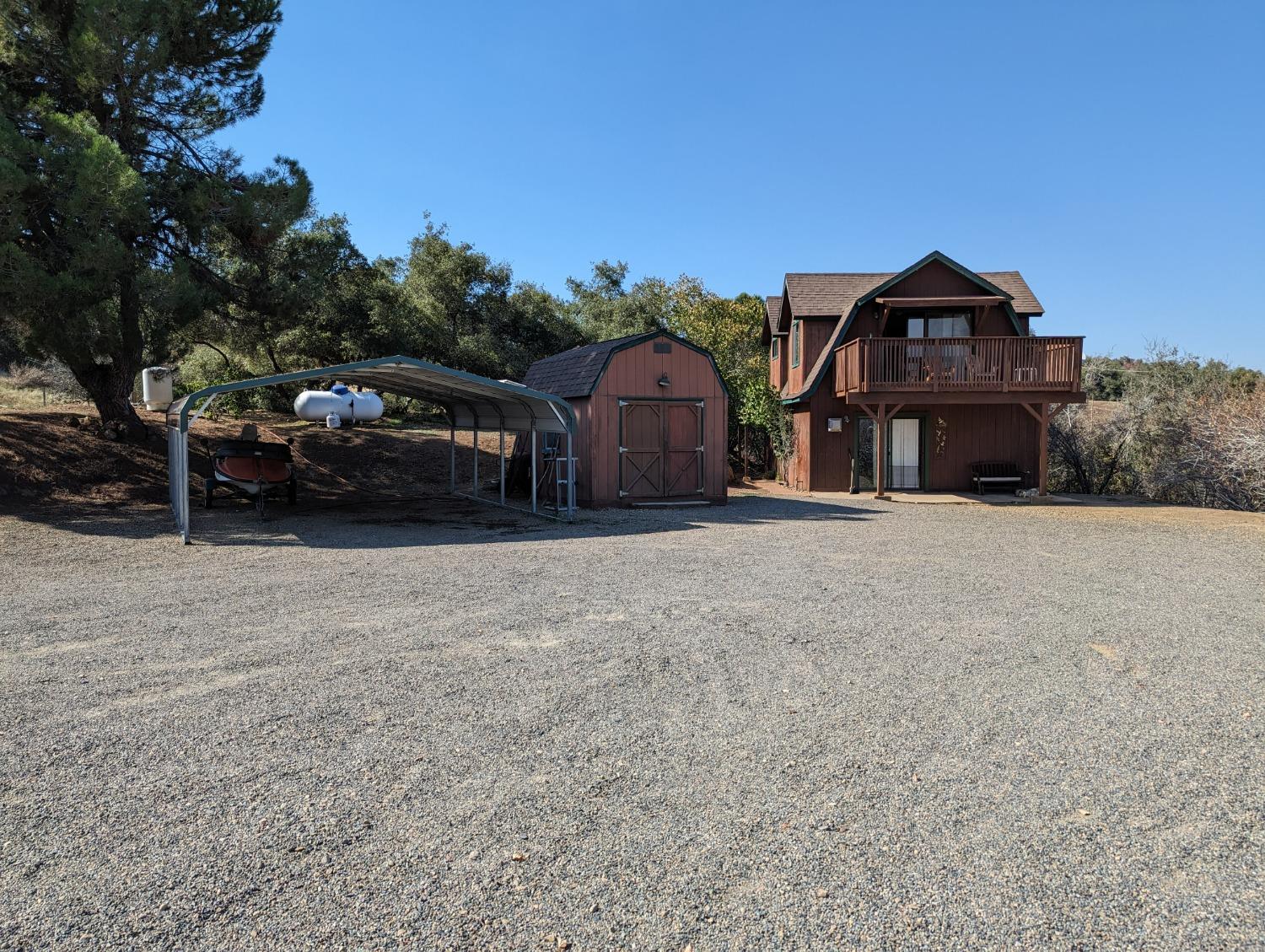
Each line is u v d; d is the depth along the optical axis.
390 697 4.84
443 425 26.97
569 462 13.65
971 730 4.33
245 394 24.48
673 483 16.72
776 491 20.69
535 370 21.34
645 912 2.76
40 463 16.30
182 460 11.29
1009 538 11.71
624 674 5.27
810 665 5.44
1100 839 3.23
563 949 2.57
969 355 18.33
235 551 10.41
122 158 13.17
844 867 3.04
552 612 6.95
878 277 22.69
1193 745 4.14
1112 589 7.99
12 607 7.21
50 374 28.88
